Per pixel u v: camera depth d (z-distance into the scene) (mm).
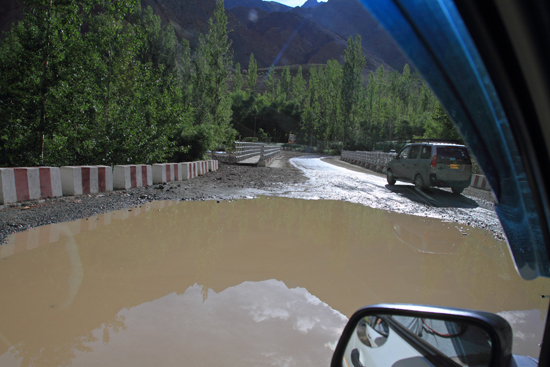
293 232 5078
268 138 89125
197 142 17734
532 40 518
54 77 9750
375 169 20203
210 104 26031
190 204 7039
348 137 63031
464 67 564
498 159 627
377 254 4191
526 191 639
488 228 5879
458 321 971
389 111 59000
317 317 2553
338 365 1228
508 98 578
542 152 596
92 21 11688
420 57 566
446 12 539
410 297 2955
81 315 2500
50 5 9766
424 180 10242
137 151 12680
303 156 41344
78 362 1930
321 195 8812
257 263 3705
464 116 597
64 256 3793
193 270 3463
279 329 2355
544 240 641
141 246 4199
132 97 13016
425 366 1021
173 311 2584
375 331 1171
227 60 25953
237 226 5324
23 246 4105
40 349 2061
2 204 5938
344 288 3111
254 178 12539
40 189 6598
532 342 2279
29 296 2793
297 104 90250
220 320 2459
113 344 2127
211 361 1955
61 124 10188
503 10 504
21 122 9656
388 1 567
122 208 6434
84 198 7113
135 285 3062
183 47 43906
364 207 7410
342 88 59188
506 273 3623
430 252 4352
